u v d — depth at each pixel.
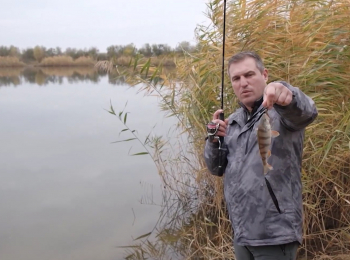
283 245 2.12
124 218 4.95
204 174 4.79
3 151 7.80
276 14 4.25
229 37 4.47
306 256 3.68
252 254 2.31
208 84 4.50
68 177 6.34
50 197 5.59
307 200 3.73
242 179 2.23
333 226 3.97
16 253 4.07
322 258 3.57
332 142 3.47
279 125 2.14
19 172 6.59
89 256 4.07
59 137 8.91
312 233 3.86
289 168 2.15
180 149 5.43
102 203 5.35
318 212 3.80
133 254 4.12
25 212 5.06
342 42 3.98
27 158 7.34
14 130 9.66
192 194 5.29
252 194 2.17
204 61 4.59
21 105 13.69
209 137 2.54
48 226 4.72
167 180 5.48
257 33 4.23
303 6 4.25
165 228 4.68
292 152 2.16
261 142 1.98
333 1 4.05
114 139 8.64
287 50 4.08
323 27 3.96
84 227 4.67
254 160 2.20
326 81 3.87
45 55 36.81
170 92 4.98
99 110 12.26
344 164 3.89
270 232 2.11
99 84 20.78
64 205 5.30
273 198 2.07
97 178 6.29
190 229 4.51
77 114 11.70
